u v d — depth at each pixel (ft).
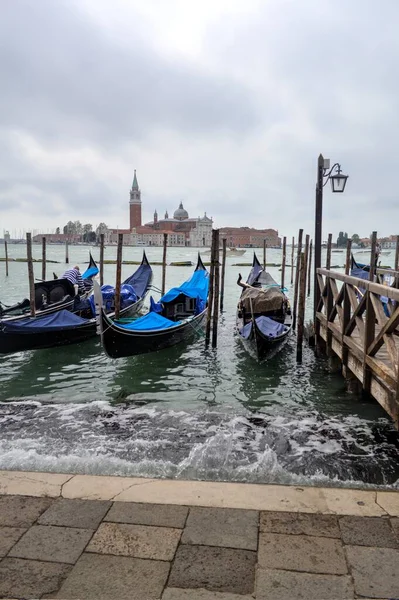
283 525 10.68
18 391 27.84
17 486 12.57
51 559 9.44
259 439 20.11
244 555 9.58
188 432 20.89
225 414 23.53
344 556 9.53
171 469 16.90
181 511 11.30
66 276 51.29
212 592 8.48
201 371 32.09
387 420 22.49
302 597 8.36
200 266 60.03
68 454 18.25
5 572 9.04
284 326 37.01
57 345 36.58
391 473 16.87
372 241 42.86
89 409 24.22
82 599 8.30
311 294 81.82
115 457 17.95
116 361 34.73
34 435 20.40
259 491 12.36
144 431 20.97
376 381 18.20
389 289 16.08
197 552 9.68
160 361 34.71
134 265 171.32
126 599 8.30
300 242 49.65
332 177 32.17
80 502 11.72
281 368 32.19
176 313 46.26
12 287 90.58
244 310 41.39
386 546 9.87
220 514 11.16
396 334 24.21
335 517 11.02
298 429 21.33
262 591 8.51
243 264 173.27
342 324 24.06
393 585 8.68
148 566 9.22
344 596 8.39
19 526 10.65
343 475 16.65
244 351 37.24
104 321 30.45
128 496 12.03
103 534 10.32
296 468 17.20
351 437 20.40
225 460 17.81
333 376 30.01
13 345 33.55
